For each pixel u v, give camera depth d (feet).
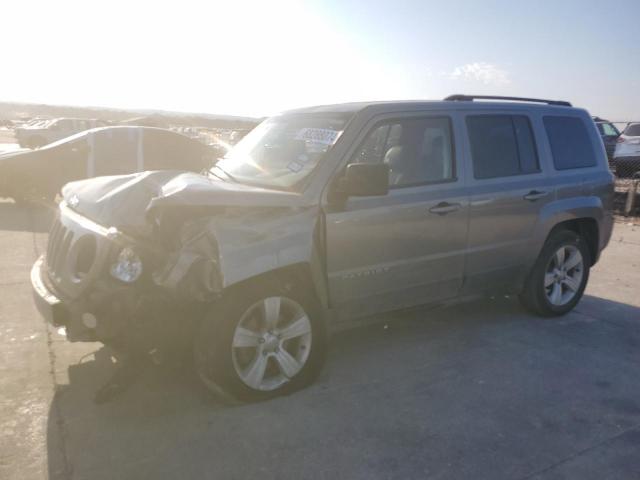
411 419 11.33
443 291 15.06
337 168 12.71
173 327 10.87
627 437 10.85
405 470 9.68
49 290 11.55
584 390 12.80
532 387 12.87
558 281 17.72
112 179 13.56
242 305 11.22
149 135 36.70
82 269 11.31
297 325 12.12
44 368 13.29
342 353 14.62
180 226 10.81
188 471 9.54
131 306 10.29
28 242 26.12
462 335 16.06
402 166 13.91
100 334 10.53
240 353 11.82
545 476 9.59
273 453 10.09
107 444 10.28
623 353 15.06
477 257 15.25
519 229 16.03
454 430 10.96
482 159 15.37
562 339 15.96
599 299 20.20
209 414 11.36
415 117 14.25
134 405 11.68
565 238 17.38
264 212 11.55
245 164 14.42
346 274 12.88
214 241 10.71
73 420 11.07
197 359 11.41
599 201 17.97
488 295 16.44
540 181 16.47
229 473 9.51
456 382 13.03
